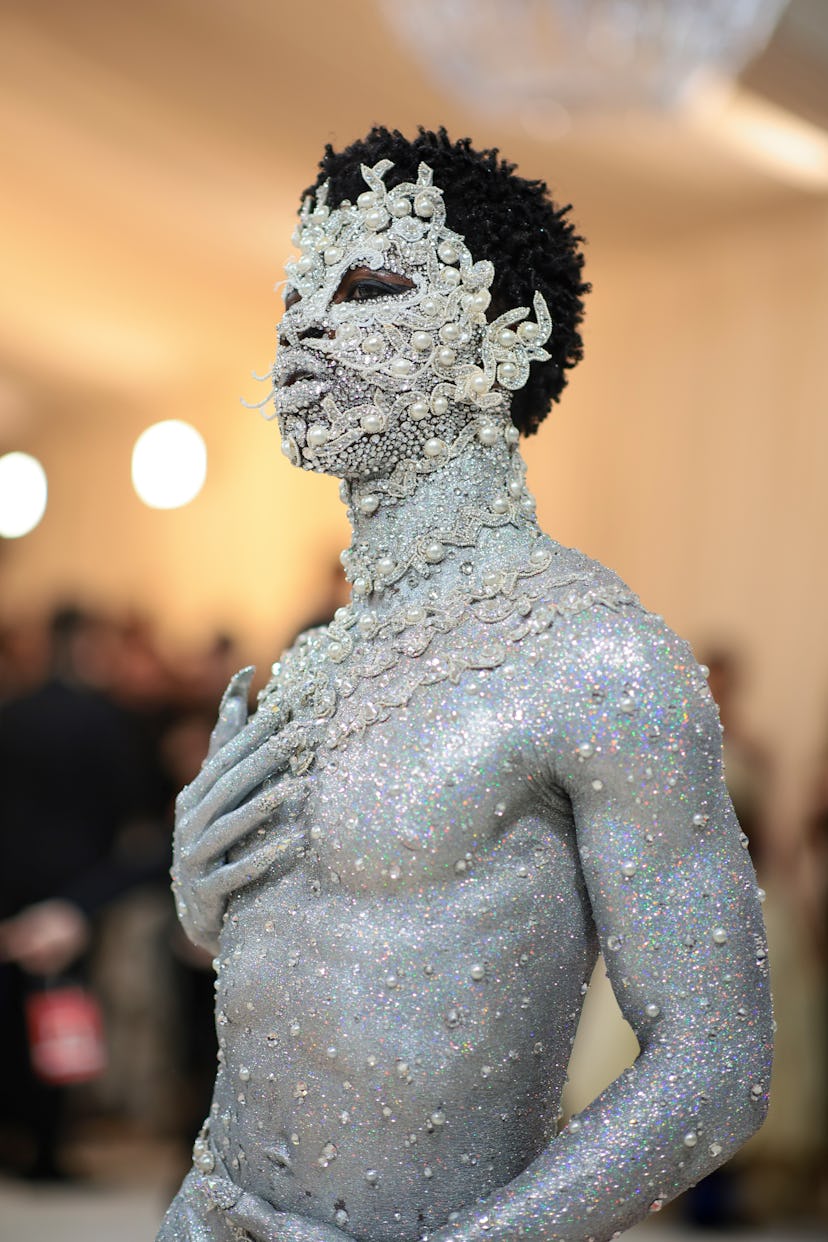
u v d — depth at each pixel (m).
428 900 1.50
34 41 6.09
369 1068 1.49
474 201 1.68
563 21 4.68
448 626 1.56
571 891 1.53
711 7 4.64
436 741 1.51
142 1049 6.45
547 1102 1.55
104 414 11.12
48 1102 5.71
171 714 6.94
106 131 6.73
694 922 1.46
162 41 5.81
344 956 1.51
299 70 5.75
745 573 7.08
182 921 1.72
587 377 7.74
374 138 1.72
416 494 1.64
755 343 7.08
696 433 7.29
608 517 7.61
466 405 1.64
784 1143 5.07
